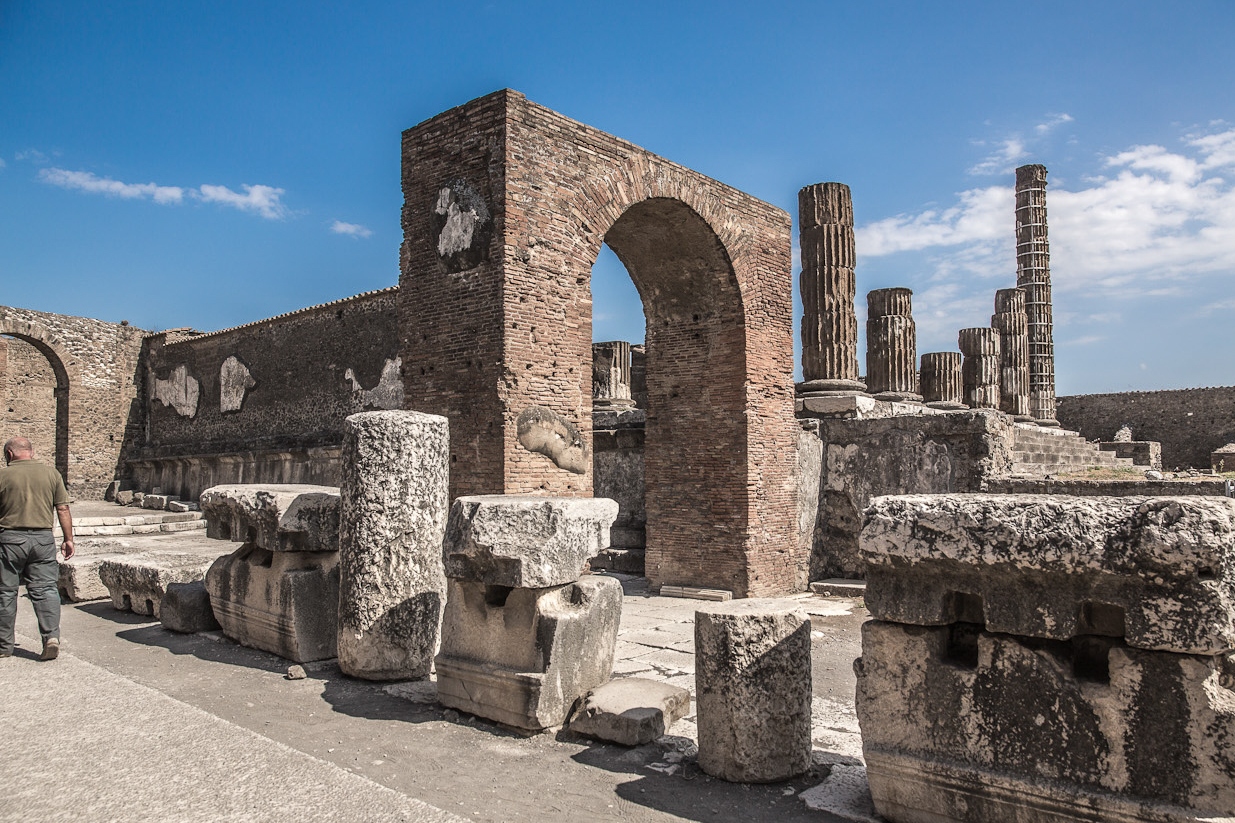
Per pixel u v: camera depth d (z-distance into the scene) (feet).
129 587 28.76
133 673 20.94
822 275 48.26
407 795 13.19
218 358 84.48
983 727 11.35
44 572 21.42
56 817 11.85
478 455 31.12
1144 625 10.21
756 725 13.91
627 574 47.50
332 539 22.09
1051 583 10.92
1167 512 10.12
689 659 24.88
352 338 68.44
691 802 13.23
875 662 12.31
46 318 89.86
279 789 12.91
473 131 32.12
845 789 13.70
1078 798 10.49
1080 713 10.63
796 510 40.88
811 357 48.39
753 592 38.17
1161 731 10.10
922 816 11.86
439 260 33.12
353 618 19.89
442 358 32.73
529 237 31.45
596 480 51.03
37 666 20.49
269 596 22.52
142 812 12.03
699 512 39.96
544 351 31.81
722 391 39.73
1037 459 59.16
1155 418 116.78
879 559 12.19
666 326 41.86
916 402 54.29
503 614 17.26
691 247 39.32
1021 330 81.15
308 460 69.92
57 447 91.97
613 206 34.55
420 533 20.36
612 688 17.25
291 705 18.26
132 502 89.30
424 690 19.26
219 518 24.68
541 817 12.65
